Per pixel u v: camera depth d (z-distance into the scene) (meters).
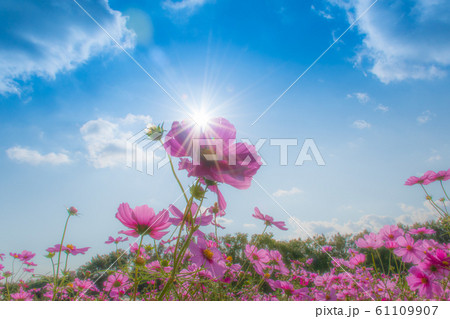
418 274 0.58
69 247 0.60
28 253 0.93
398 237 0.74
